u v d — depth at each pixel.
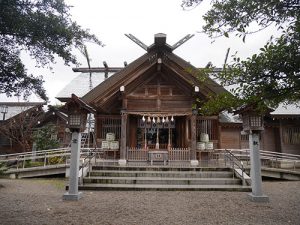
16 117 23.56
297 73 3.60
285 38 3.67
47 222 6.04
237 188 10.24
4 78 4.97
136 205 7.94
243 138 20.03
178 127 16.97
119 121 16.50
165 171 12.14
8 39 4.82
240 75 3.93
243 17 3.69
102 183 10.95
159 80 16.31
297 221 6.39
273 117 19.27
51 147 19.22
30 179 13.76
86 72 24.31
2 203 7.84
